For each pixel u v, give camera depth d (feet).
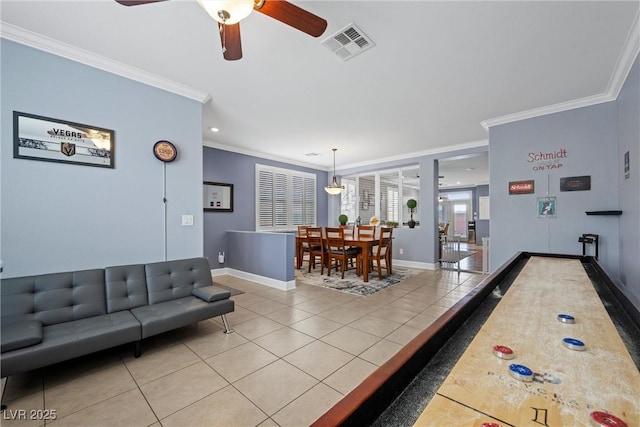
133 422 4.93
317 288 13.89
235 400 5.50
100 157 8.07
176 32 6.92
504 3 5.94
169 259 9.41
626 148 9.01
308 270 18.37
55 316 6.70
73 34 6.97
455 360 2.86
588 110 10.69
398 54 7.80
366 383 2.15
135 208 8.72
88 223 7.86
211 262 17.10
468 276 16.58
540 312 4.17
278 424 4.89
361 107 11.59
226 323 8.62
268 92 10.21
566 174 11.14
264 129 14.55
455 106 11.43
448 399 2.17
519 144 12.23
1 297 6.25
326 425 1.76
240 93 10.30
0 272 5.98
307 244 19.88
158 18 6.43
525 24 6.58
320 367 6.67
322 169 25.36
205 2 4.37
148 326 7.02
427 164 19.26
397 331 8.70
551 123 11.48
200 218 10.18
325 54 7.82
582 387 2.29
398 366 2.37
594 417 1.90
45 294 6.74
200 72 8.80
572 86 9.68
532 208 11.87
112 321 6.85
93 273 7.59
